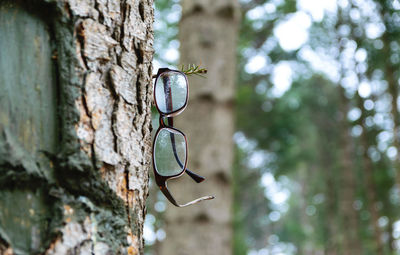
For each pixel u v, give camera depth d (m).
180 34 7.54
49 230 1.49
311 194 30.06
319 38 17.34
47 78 1.57
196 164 7.06
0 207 1.43
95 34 1.68
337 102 23.30
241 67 18.69
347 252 17.39
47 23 1.60
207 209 6.98
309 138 24.34
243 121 22.19
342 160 18.06
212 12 7.47
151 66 1.93
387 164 18.05
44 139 1.53
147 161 1.85
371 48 14.82
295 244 35.47
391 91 13.47
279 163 24.92
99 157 1.62
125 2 1.79
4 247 1.41
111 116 1.68
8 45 1.52
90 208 1.56
